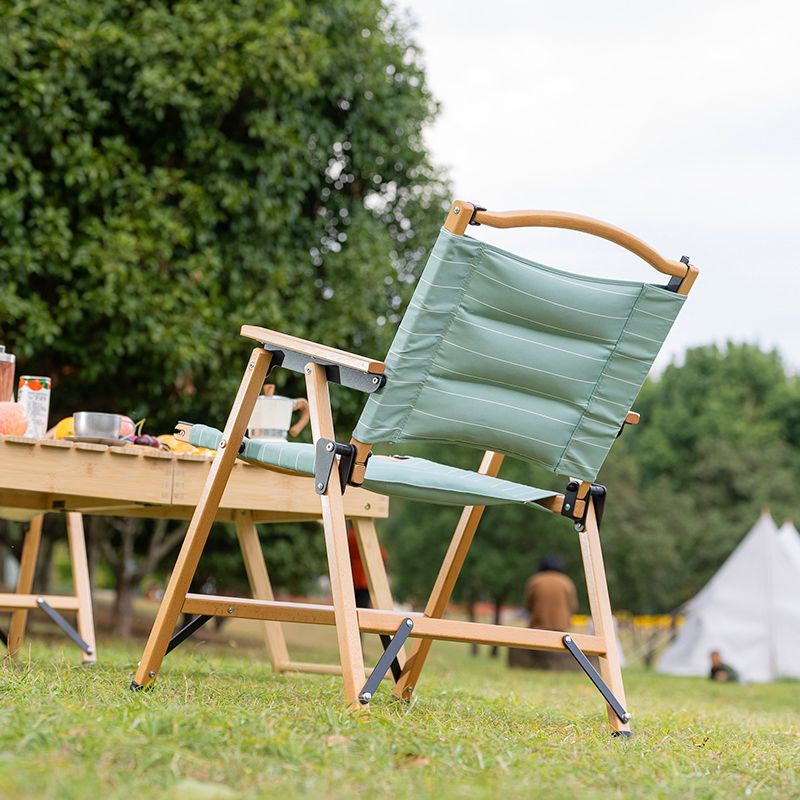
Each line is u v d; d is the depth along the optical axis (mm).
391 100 10695
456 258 2268
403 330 2311
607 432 2555
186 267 8477
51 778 1499
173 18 8648
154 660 2666
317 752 1823
